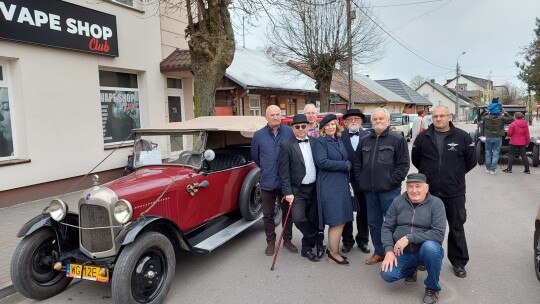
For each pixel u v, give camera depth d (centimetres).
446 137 417
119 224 371
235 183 550
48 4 794
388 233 402
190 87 1240
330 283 420
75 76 866
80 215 389
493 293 386
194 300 390
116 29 959
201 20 905
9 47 736
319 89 2031
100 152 929
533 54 2425
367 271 451
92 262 376
